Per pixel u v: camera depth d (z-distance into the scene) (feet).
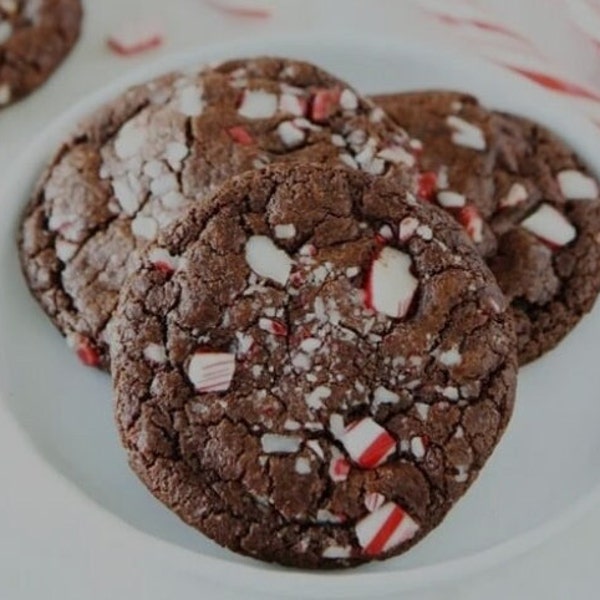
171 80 1.16
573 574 1.05
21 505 1.09
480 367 1.00
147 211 1.10
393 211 1.03
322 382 0.99
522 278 1.12
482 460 0.99
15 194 1.16
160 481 0.99
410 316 1.01
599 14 1.20
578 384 1.11
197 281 1.01
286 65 1.16
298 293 1.01
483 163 1.17
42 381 1.11
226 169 1.08
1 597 1.05
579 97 1.25
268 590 0.96
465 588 1.04
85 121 1.16
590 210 1.16
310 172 1.03
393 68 1.27
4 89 1.32
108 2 1.41
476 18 1.28
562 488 1.05
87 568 1.06
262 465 0.98
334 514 0.97
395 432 0.99
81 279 1.11
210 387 0.99
